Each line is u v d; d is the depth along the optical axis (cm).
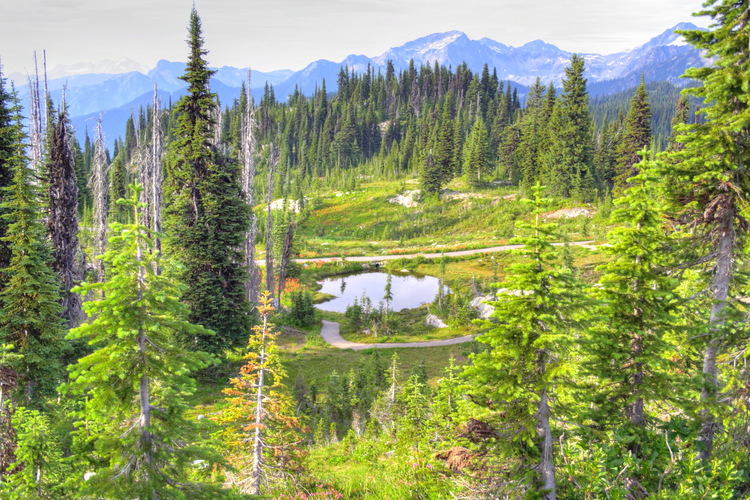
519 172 10556
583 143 8150
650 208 1002
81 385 705
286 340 4434
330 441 2278
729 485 738
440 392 1398
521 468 847
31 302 1817
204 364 779
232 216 2886
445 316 5272
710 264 1192
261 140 16525
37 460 1107
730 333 1068
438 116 15650
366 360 3891
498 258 7350
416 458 1251
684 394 995
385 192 12069
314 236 10512
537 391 820
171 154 2934
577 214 7556
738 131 1039
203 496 765
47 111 4041
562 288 806
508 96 17000
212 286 2744
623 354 945
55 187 2683
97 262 4231
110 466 716
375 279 7394
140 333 743
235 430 1170
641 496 816
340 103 19762
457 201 10400
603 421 957
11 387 1503
